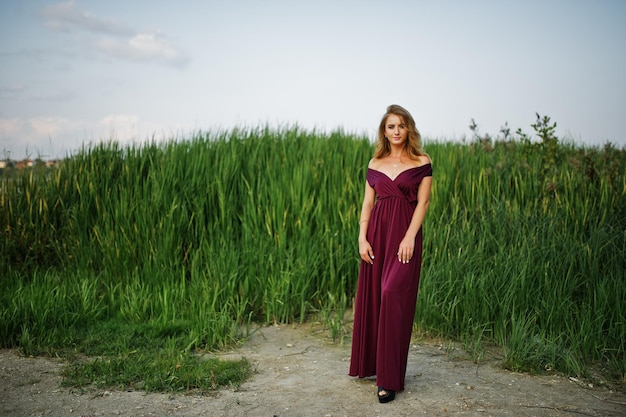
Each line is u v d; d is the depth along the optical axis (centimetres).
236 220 808
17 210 822
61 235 817
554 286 582
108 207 822
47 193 846
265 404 404
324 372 479
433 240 700
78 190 852
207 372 460
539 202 789
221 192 804
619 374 462
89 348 527
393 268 420
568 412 389
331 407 397
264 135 1020
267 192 820
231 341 565
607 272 621
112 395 420
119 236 766
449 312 586
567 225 727
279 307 652
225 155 909
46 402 407
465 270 623
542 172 855
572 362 481
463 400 409
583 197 778
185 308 629
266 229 764
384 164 443
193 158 891
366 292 439
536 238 673
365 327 438
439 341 569
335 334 584
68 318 596
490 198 803
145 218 779
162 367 466
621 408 398
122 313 619
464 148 1017
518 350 493
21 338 538
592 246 652
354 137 1066
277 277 682
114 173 889
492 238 684
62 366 486
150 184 855
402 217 429
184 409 394
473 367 489
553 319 548
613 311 549
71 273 738
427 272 629
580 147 1080
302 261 696
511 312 568
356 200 804
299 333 609
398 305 408
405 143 443
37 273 754
